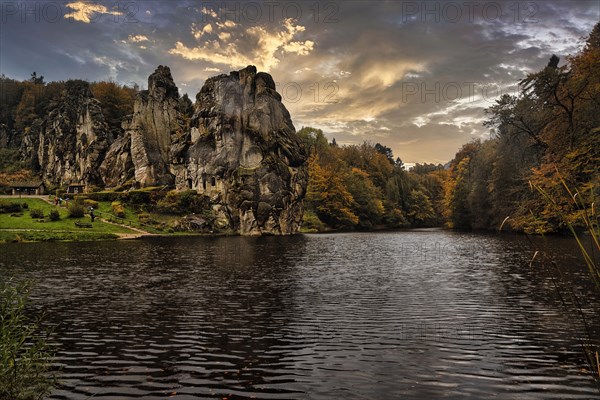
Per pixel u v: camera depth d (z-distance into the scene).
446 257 40.25
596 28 58.50
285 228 84.00
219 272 30.73
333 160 117.25
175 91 101.88
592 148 42.41
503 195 72.25
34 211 73.19
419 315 18.30
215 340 14.97
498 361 12.89
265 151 84.88
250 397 10.51
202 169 85.94
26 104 146.75
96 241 58.28
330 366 12.52
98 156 105.25
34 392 9.82
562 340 14.85
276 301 21.03
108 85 132.00
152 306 19.98
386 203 129.50
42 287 24.75
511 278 27.50
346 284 25.69
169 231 73.00
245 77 89.44
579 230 56.53
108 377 11.70
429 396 10.52
